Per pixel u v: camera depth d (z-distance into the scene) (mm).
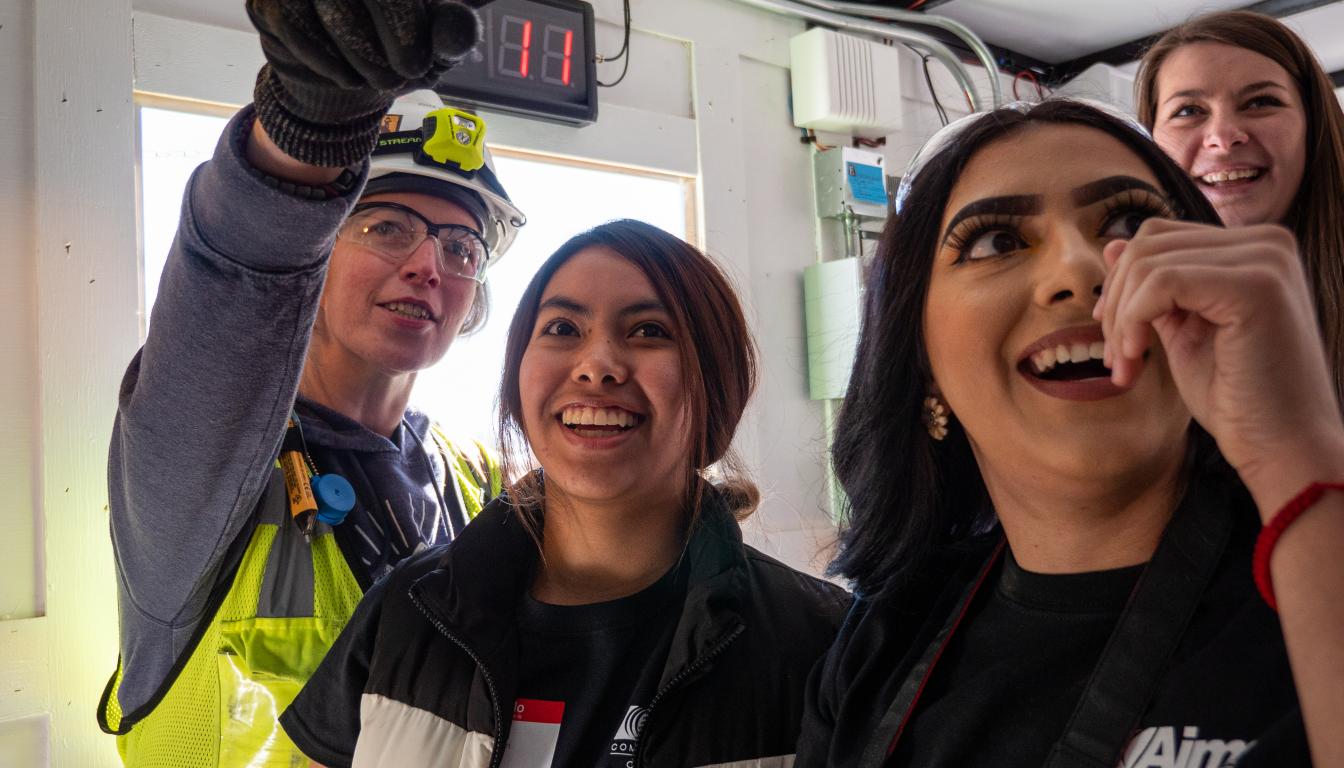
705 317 1180
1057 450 726
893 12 3219
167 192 2029
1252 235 593
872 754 812
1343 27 3510
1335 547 550
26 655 1770
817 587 1157
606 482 1096
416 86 743
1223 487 729
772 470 2963
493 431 1334
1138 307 586
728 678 1041
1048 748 717
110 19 1911
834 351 2996
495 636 1090
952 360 796
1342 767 518
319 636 1407
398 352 1617
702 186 2879
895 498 954
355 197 1099
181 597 1376
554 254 1222
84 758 1812
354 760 1090
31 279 1825
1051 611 769
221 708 1362
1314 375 583
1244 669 641
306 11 729
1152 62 1815
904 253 895
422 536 1571
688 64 2914
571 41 2551
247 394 1227
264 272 1126
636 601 1118
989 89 3646
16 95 1821
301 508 1423
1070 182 771
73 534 1827
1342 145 1628
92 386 1858
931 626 873
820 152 3178
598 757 1035
